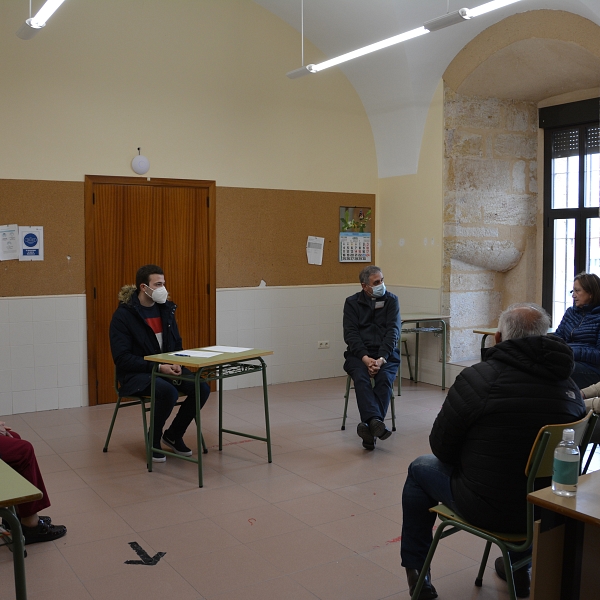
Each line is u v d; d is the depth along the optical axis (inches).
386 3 215.9
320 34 249.8
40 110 205.6
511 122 259.3
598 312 167.0
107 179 216.8
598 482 75.9
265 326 251.1
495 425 82.0
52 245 209.6
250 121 243.8
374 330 189.8
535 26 211.6
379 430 163.8
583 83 238.7
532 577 72.4
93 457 163.6
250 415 205.5
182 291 232.7
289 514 128.5
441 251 251.3
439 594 98.3
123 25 217.2
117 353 159.3
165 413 156.9
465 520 86.0
